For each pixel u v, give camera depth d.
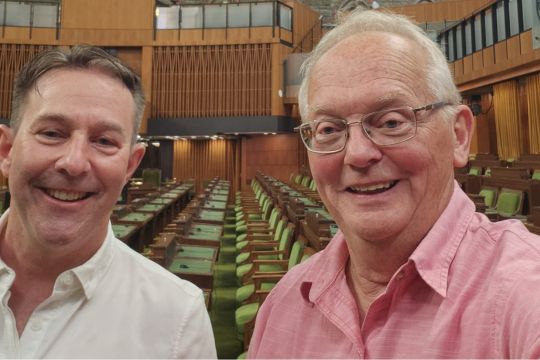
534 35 5.95
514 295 0.52
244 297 2.64
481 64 7.22
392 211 0.65
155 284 0.86
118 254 0.88
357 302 0.76
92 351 0.74
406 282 0.63
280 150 10.34
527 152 7.09
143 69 9.50
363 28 0.72
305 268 0.89
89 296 0.77
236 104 9.46
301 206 3.79
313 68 0.75
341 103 0.67
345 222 0.70
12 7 9.10
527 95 6.95
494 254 0.62
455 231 0.67
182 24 9.61
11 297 0.77
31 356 0.72
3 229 0.82
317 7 10.89
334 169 0.69
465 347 0.55
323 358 0.70
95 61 0.77
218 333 2.96
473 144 8.76
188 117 9.48
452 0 10.03
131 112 0.83
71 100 0.73
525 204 3.96
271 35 9.45
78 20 9.34
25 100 0.76
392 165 0.65
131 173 0.89
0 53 8.98
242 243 4.21
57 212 0.73
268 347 0.81
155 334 0.80
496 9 6.85
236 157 10.66
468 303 0.58
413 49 0.68
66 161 0.71
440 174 0.67
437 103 0.66
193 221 4.27
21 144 0.73
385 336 0.63
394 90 0.64
